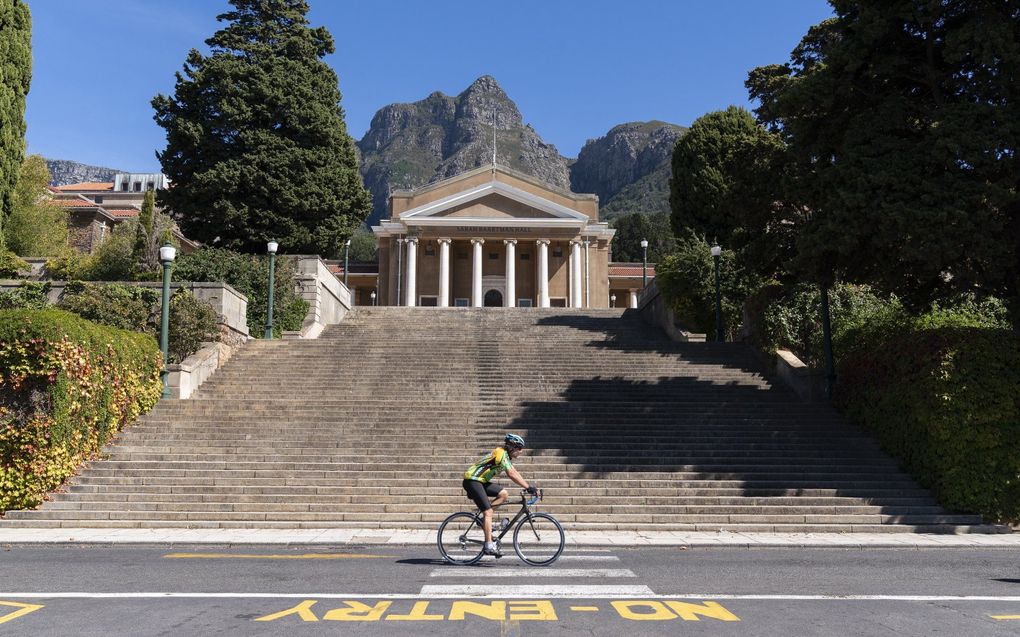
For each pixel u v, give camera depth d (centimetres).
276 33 3678
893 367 1648
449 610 699
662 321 2984
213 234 3244
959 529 1355
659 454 1625
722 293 2792
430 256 5331
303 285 2802
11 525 1317
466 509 1397
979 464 1409
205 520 1341
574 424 1772
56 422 1401
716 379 2186
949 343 1503
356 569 932
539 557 1006
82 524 1320
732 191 1977
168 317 1959
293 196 3259
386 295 5353
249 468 1521
